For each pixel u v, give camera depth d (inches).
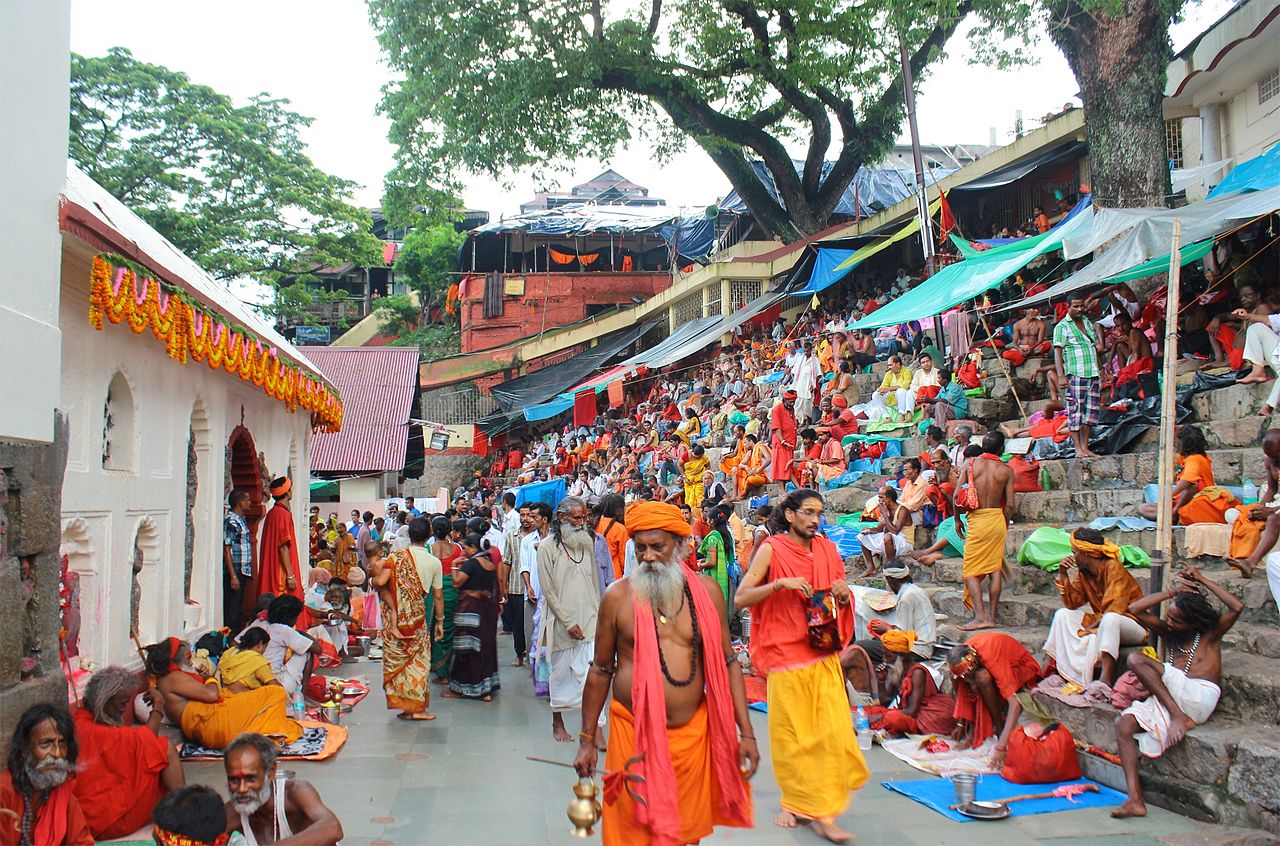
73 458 224.5
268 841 144.7
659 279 1387.8
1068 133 652.1
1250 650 221.0
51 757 155.7
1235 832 171.0
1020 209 762.8
